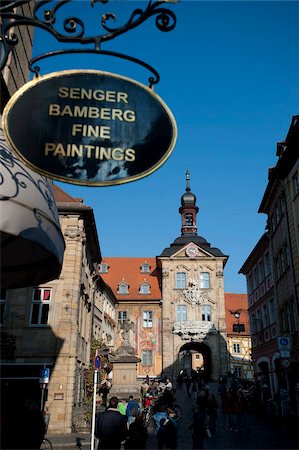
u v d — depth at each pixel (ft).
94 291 124.67
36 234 20.11
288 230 77.97
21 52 43.01
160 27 14.07
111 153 16.22
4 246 23.07
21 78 43.21
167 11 13.84
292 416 63.77
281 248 86.53
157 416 44.09
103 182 15.87
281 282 88.28
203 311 178.40
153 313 192.03
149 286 201.16
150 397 81.87
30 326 82.28
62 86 16.75
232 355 221.66
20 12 38.22
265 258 108.58
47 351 81.00
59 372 79.92
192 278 183.11
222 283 181.88
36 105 16.35
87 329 109.50
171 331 176.35
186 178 216.13
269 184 88.89
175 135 16.44
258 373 112.78
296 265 74.33
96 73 17.06
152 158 16.24
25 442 11.82
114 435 29.12
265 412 83.61
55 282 86.22
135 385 80.74
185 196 208.74
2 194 19.48
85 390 98.22
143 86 17.04
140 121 16.69
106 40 14.43
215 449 50.11
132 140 16.44
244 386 140.97
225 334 173.37
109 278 211.00
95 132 16.38
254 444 53.06
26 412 12.19
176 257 186.09
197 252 187.01
